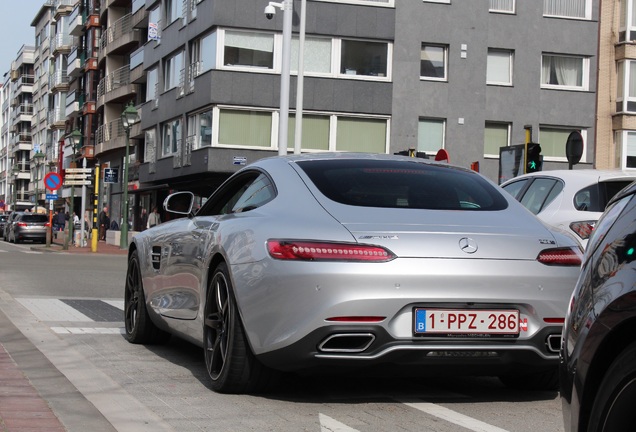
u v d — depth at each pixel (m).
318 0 37.44
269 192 5.82
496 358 5.10
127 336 8.15
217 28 36.75
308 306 4.87
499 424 4.91
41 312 10.16
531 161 17.80
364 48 38.16
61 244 44.22
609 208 3.04
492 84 39.31
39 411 4.92
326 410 5.22
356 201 5.44
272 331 5.03
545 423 4.95
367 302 4.84
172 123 43.41
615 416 2.71
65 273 18.41
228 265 5.48
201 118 38.59
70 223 40.84
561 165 40.25
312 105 37.41
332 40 37.72
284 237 5.09
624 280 2.71
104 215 51.97
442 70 39.12
